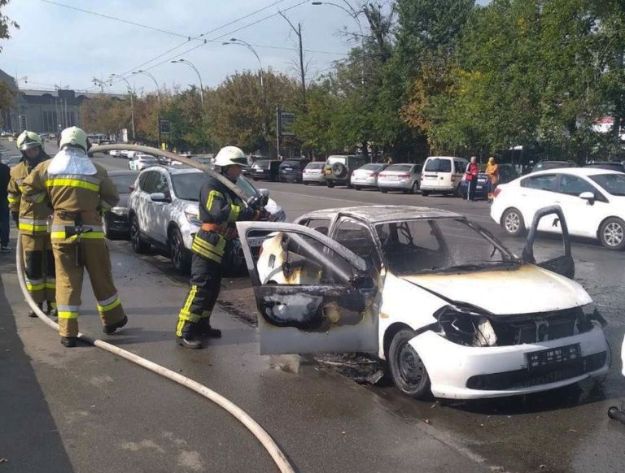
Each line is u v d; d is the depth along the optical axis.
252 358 5.87
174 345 6.25
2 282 8.85
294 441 4.18
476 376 4.45
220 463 3.87
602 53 24.38
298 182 38.09
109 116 95.44
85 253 6.15
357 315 5.22
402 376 4.97
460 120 29.80
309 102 43.12
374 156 41.94
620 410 4.50
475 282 5.04
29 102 135.12
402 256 5.76
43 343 6.22
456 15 38.31
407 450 4.05
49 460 3.89
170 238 10.19
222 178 6.02
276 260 6.50
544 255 11.41
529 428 4.39
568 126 26.12
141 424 4.42
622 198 12.10
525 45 26.19
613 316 7.25
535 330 4.63
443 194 28.44
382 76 38.16
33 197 6.09
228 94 51.44
